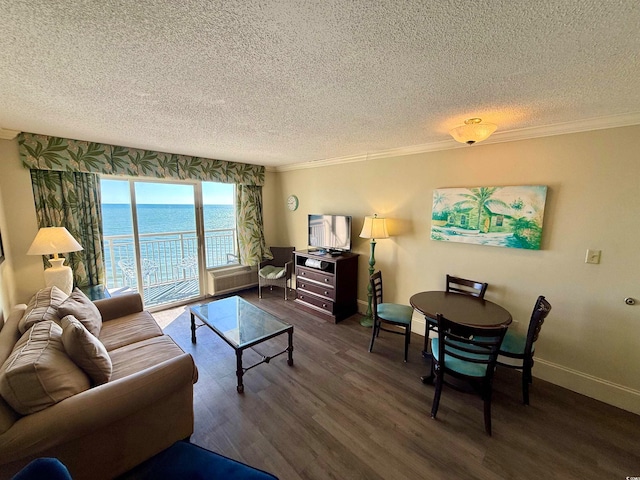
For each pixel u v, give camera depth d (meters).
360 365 2.68
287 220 5.00
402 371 2.59
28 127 2.45
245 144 3.12
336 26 1.05
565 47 1.17
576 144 2.21
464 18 0.99
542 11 0.94
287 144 3.10
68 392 1.37
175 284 4.69
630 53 1.20
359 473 1.61
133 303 2.77
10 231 2.69
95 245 3.21
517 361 2.62
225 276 4.57
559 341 2.41
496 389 2.37
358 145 3.14
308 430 1.91
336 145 3.14
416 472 1.62
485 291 2.79
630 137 2.00
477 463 1.68
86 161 3.01
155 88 1.63
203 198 4.38
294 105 1.90
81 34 1.09
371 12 0.96
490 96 1.72
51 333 1.67
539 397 2.27
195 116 2.14
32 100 1.80
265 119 2.21
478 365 1.96
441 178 3.00
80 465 1.38
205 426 1.93
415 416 2.04
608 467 1.66
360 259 3.92
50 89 1.63
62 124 2.35
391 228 3.50
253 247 4.78
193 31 1.08
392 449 1.77
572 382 2.36
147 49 1.21
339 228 3.87
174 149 3.42
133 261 3.99
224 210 4.82
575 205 2.25
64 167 2.88
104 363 1.64
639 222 2.01
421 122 2.26
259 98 1.78
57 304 2.11
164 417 1.64
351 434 1.88
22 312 2.13
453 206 2.87
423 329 3.31
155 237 4.35
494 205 2.60
